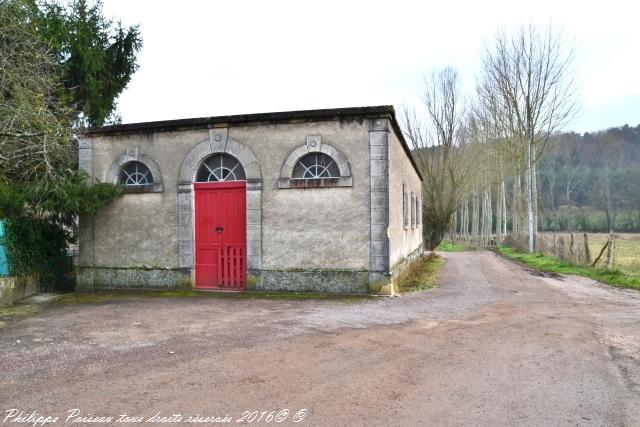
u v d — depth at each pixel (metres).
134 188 10.98
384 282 9.61
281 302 9.02
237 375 4.80
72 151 11.20
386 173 9.56
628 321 7.38
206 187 10.70
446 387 4.48
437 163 29.39
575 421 3.73
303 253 9.98
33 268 10.40
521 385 4.53
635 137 72.19
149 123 10.77
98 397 4.23
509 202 56.22
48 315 8.09
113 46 16.06
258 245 10.18
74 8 14.73
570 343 6.03
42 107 9.30
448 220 29.48
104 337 6.42
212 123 10.45
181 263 10.69
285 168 10.07
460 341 6.11
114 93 16.28
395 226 11.05
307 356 5.45
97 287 11.20
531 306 8.71
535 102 24.78
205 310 8.32
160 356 5.46
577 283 12.44
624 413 3.88
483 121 32.06
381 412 3.90
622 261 16.83
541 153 26.56
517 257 22.88
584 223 56.88
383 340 6.15
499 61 26.06
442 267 17.83
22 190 9.95
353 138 9.77
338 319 7.46
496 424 3.68
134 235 11.02
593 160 67.69
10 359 5.40
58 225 11.39
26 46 10.17
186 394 4.29
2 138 9.32
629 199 57.53
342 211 9.80
